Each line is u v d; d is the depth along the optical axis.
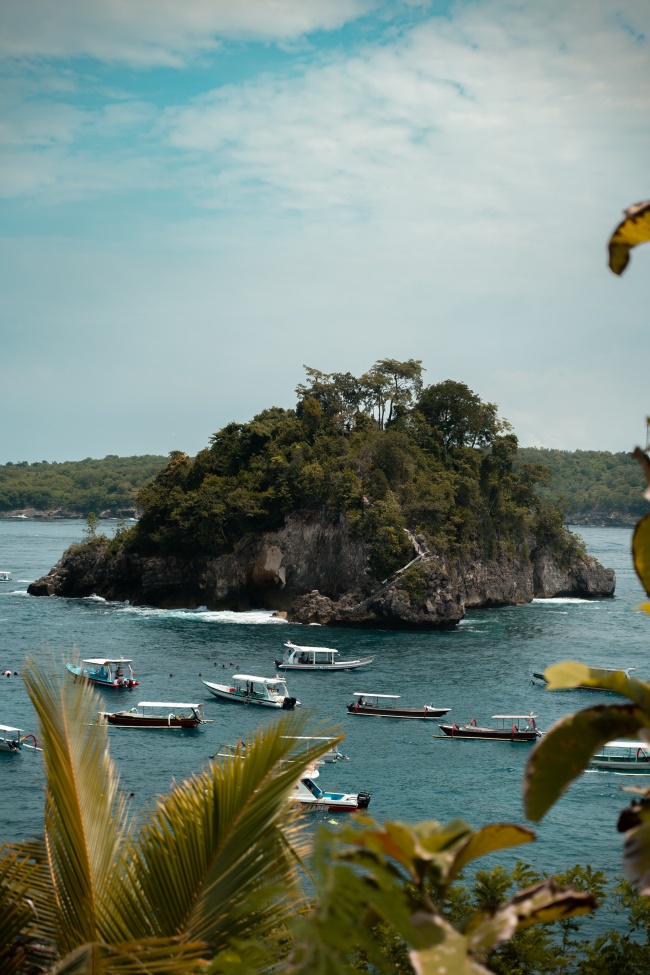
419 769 59.50
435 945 3.40
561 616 134.38
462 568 139.88
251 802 8.02
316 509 134.00
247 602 136.00
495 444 155.62
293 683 87.31
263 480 138.88
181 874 7.88
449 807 51.84
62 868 7.99
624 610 141.50
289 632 116.50
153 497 142.62
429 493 137.75
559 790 3.95
